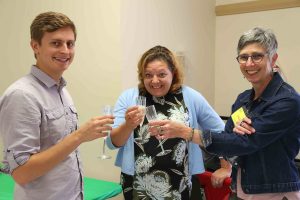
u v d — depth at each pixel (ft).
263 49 4.68
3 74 11.02
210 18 13.42
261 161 4.83
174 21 11.19
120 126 5.83
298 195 4.80
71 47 4.69
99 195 7.52
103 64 9.24
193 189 7.00
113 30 8.98
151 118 5.72
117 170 9.18
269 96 4.82
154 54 6.11
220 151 4.92
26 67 10.43
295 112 4.52
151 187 6.01
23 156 4.05
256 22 12.71
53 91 4.74
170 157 5.97
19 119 4.11
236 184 5.31
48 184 4.52
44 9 10.03
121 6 8.85
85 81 9.61
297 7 11.75
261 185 4.84
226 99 13.73
